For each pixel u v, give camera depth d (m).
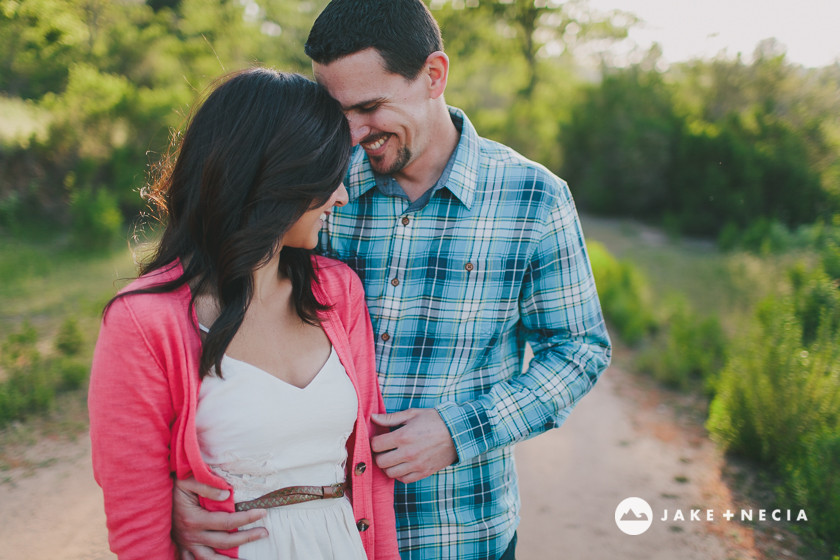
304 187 1.15
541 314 1.59
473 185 1.52
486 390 1.56
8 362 4.74
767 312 5.30
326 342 1.32
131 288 1.12
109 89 10.80
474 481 1.54
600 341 1.62
